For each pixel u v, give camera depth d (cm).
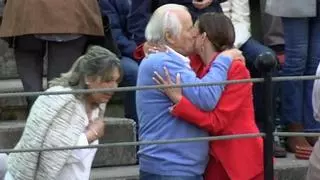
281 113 2775
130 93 2705
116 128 2644
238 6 2842
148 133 1956
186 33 1980
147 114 1956
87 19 2586
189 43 1991
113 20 2755
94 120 1986
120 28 2766
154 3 2764
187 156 1928
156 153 1931
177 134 1934
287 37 2712
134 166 2653
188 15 1997
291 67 2714
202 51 2012
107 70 1945
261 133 1914
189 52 1998
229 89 1936
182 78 1909
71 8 2561
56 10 2548
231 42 2009
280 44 2897
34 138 1912
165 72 1914
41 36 2556
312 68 2731
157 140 1898
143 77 1945
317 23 2702
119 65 1972
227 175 1989
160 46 1973
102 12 2711
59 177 1938
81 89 1925
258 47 2773
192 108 1909
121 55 2742
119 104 2919
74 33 2559
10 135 2619
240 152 1964
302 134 1912
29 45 2616
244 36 2791
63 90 1894
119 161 2647
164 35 1966
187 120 1922
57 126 1914
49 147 1897
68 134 1914
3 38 2636
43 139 1911
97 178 2506
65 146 1875
